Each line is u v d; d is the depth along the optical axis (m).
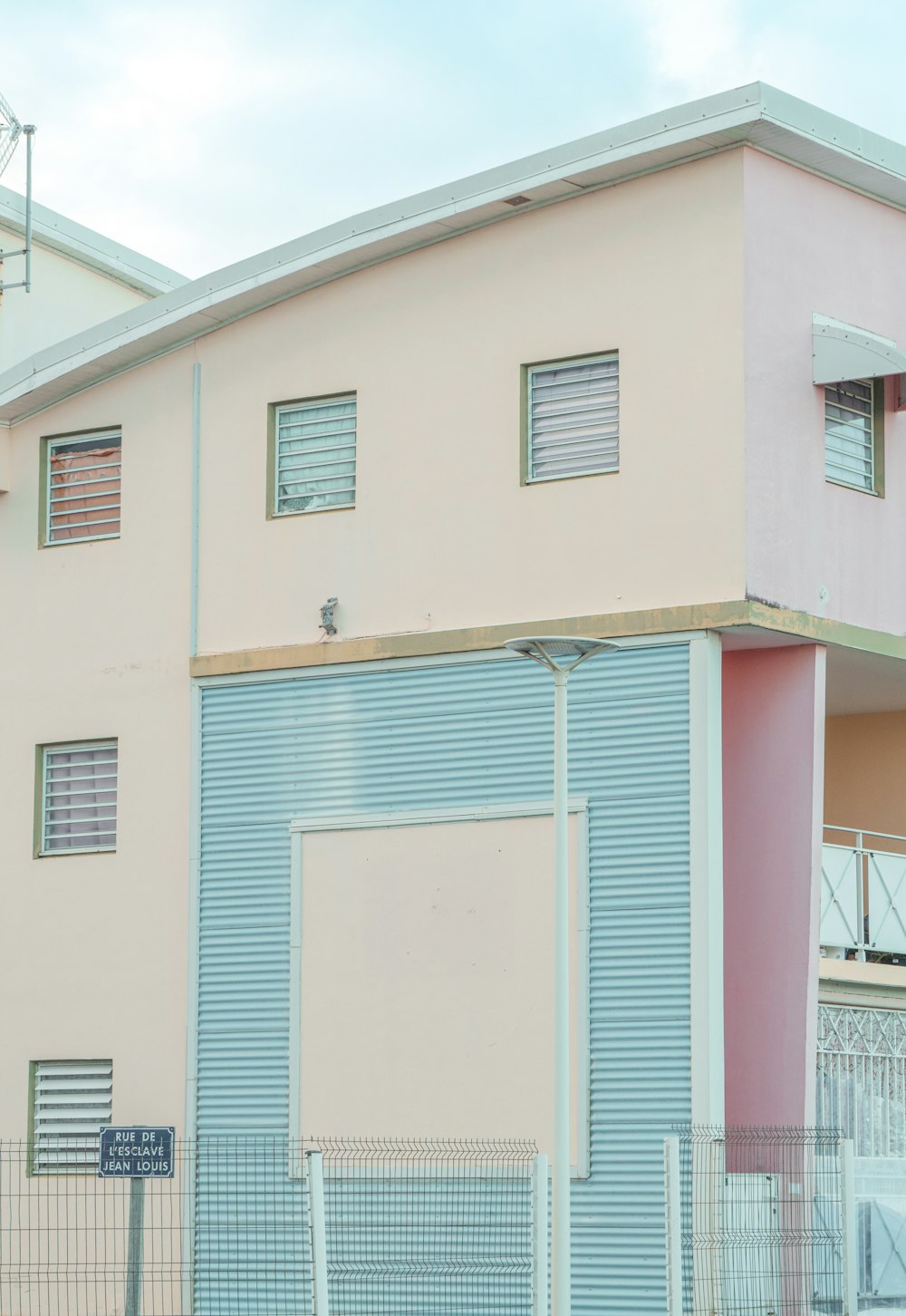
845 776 22.33
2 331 25.69
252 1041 19.75
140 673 21.23
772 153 18.52
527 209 19.30
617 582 18.33
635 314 18.58
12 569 22.36
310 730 19.94
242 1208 19.34
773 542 18.03
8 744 22.05
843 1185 17.11
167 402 21.52
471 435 19.36
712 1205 16.11
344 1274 16.73
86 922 21.17
